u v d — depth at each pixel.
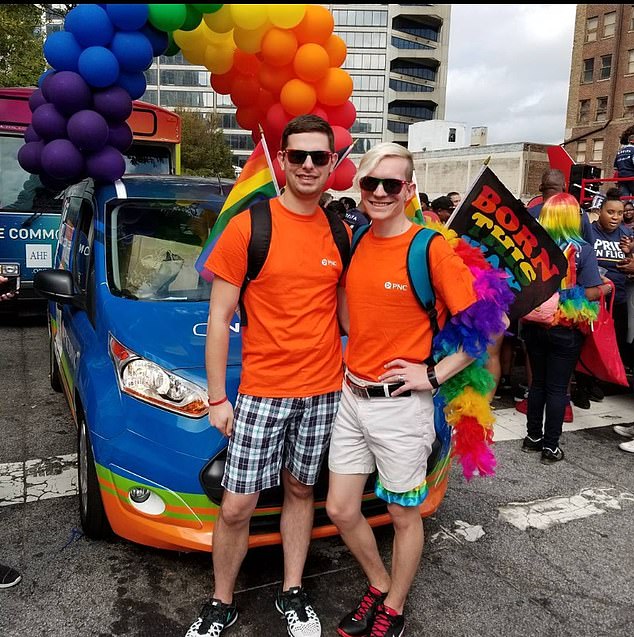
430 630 2.70
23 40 16.27
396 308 2.32
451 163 49.41
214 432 2.68
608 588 3.04
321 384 2.51
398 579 2.54
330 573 3.08
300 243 2.40
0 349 7.32
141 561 3.10
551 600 2.94
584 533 3.55
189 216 4.05
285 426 2.52
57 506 3.63
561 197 4.30
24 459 4.27
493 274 2.35
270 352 2.43
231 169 45.22
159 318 3.23
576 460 4.59
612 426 5.39
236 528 2.52
